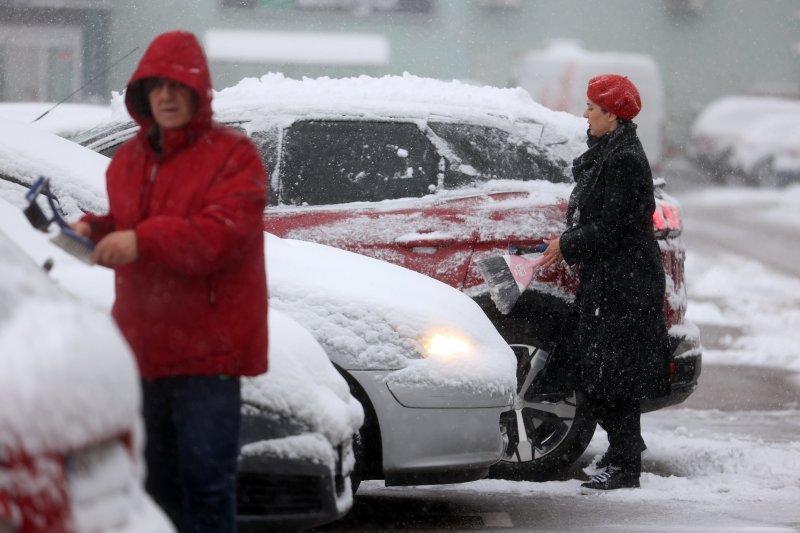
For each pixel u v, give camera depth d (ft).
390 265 65.16
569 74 327.26
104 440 28.86
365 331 58.95
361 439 58.65
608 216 71.51
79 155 65.51
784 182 398.62
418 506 68.74
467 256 75.66
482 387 59.31
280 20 333.42
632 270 72.43
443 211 76.74
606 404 74.18
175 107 40.83
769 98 417.69
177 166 41.22
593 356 72.69
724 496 71.77
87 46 306.14
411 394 58.39
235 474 42.11
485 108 80.94
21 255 32.55
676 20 418.92
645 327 72.74
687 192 394.73
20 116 103.96
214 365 40.81
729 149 404.36
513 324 74.84
